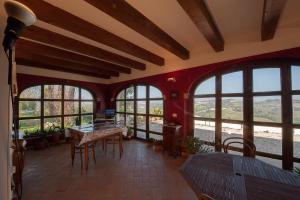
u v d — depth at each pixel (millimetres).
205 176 1640
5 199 1210
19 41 3229
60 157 4238
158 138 5504
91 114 6953
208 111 4215
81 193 2594
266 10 2102
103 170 3436
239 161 2039
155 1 2223
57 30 3043
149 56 4312
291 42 2908
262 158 3350
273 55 3109
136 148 5031
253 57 3367
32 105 5383
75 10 2416
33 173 3283
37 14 2143
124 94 6695
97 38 2961
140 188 2748
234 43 3623
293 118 3016
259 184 1482
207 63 4090
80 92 6602
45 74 5531
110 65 5344
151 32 2742
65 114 6184
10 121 1234
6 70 1204
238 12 2512
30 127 5332
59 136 5641
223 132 3910
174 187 2779
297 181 1540
